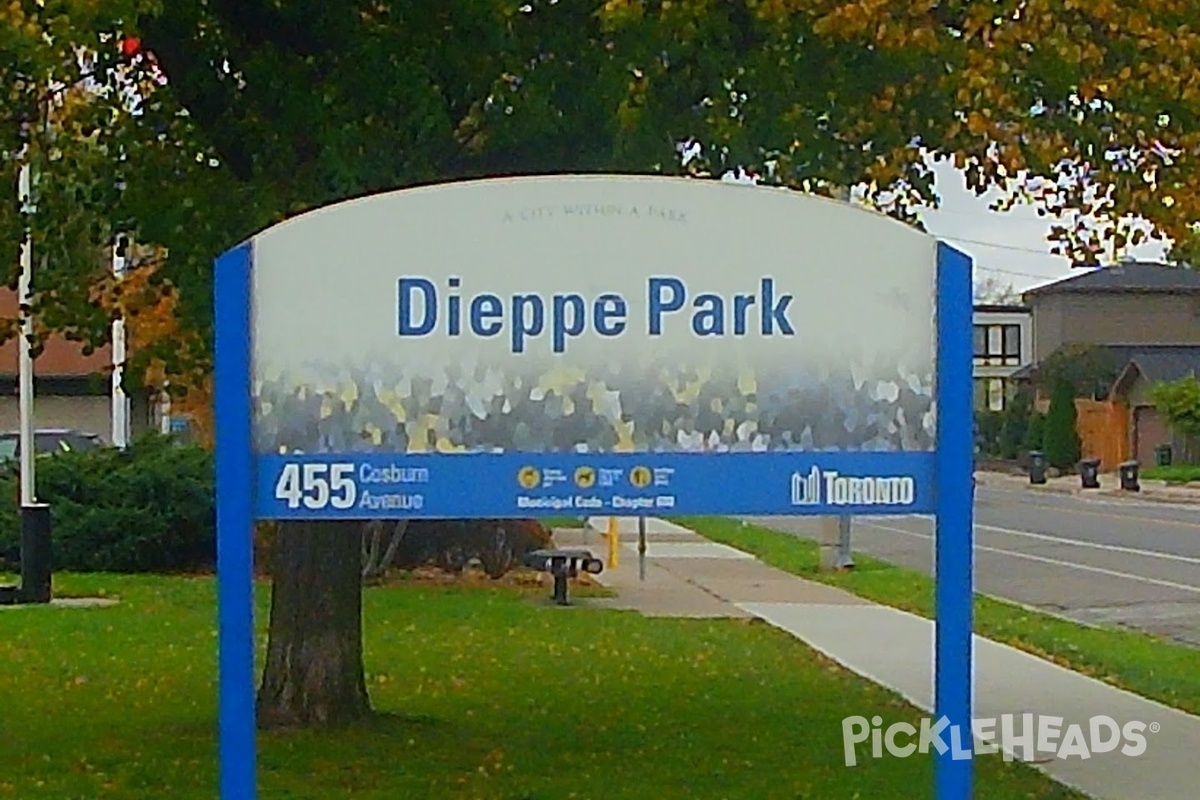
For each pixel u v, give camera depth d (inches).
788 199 262.2
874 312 262.5
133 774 354.6
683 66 332.5
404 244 259.4
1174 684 512.4
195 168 370.0
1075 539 1190.9
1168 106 332.5
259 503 257.6
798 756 383.9
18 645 553.3
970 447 262.5
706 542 1163.9
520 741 394.9
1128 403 2581.2
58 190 403.2
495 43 330.0
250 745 255.0
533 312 260.7
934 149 355.3
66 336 432.5
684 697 466.9
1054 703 475.8
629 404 261.0
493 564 799.7
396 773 354.6
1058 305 3193.9
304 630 391.5
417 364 259.4
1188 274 3213.6
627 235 261.3
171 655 532.7
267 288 258.1
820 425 262.5
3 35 283.0
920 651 580.1
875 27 306.7
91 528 805.9
